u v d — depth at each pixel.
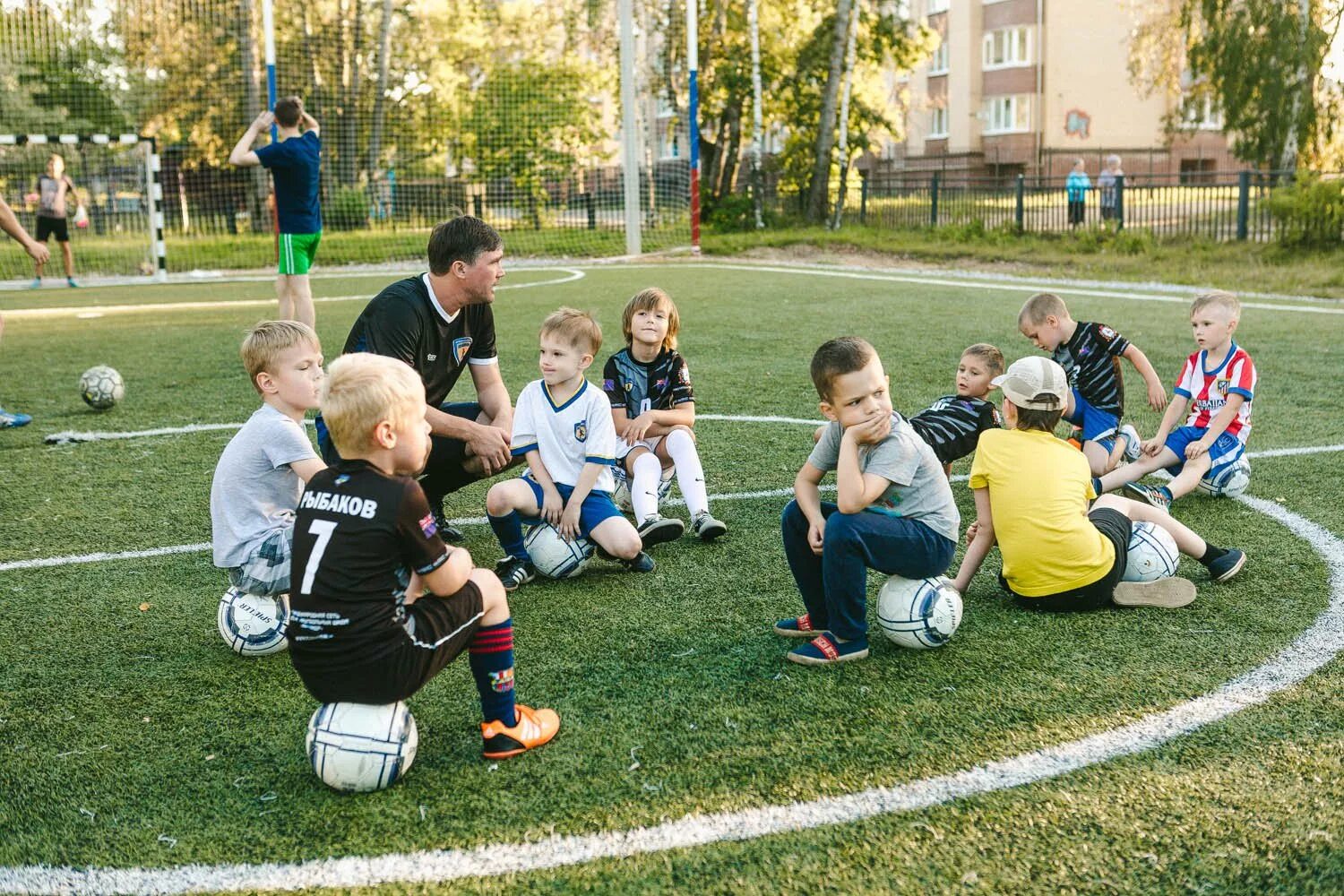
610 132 23.72
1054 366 3.44
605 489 3.91
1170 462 4.75
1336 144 23.62
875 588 3.79
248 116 24.22
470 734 2.74
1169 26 27.08
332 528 2.37
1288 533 4.18
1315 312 10.58
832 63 22.77
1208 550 3.69
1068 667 3.05
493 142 22.38
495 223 22.52
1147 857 2.14
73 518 4.69
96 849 2.29
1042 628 3.34
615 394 4.49
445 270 3.98
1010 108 36.47
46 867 2.23
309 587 2.38
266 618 3.24
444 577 2.45
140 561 4.15
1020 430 3.47
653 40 24.75
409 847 2.26
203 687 3.07
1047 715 2.76
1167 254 16.59
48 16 24.64
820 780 2.47
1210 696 2.84
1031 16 35.50
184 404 7.07
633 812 2.36
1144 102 36.28
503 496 3.78
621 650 3.24
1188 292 12.75
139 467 5.52
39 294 14.74
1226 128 23.84
